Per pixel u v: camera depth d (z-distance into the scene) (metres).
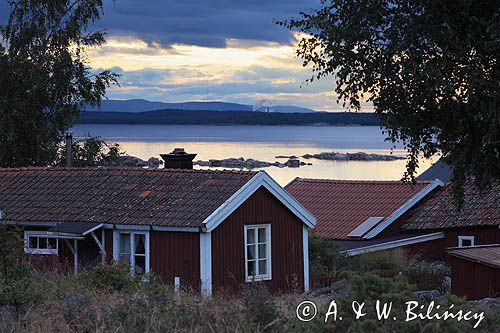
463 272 25.28
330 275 30.78
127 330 11.93
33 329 12.21
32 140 53.53
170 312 12.61
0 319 13.07
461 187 20.55
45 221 28.72
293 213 29.36
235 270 27.16
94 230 27.81
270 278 28.38
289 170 139.00
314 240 33.50
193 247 26.50
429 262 39.31
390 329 9.53
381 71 19.08
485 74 18.22
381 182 46.53
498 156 18.16
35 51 52.66
